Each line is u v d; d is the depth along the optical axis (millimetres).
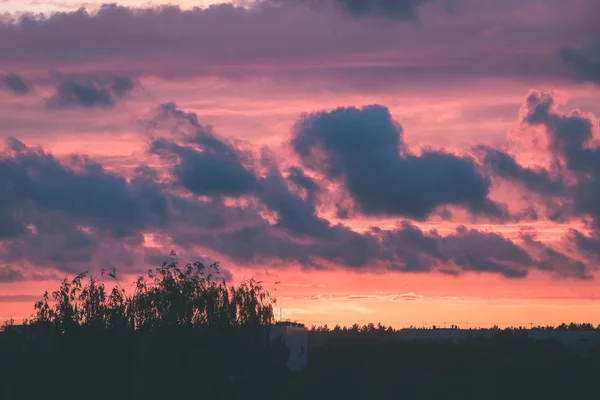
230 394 91125
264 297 97875
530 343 157000
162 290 96000
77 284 96500
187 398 90062
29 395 90938
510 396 129375
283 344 97250
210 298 95688
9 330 97312
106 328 93188
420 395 126438
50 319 94938
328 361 136625
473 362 142125
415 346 153125
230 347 92562
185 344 91938
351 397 122375
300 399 118500
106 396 91062
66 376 91625
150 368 90688
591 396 128000
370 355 145875
